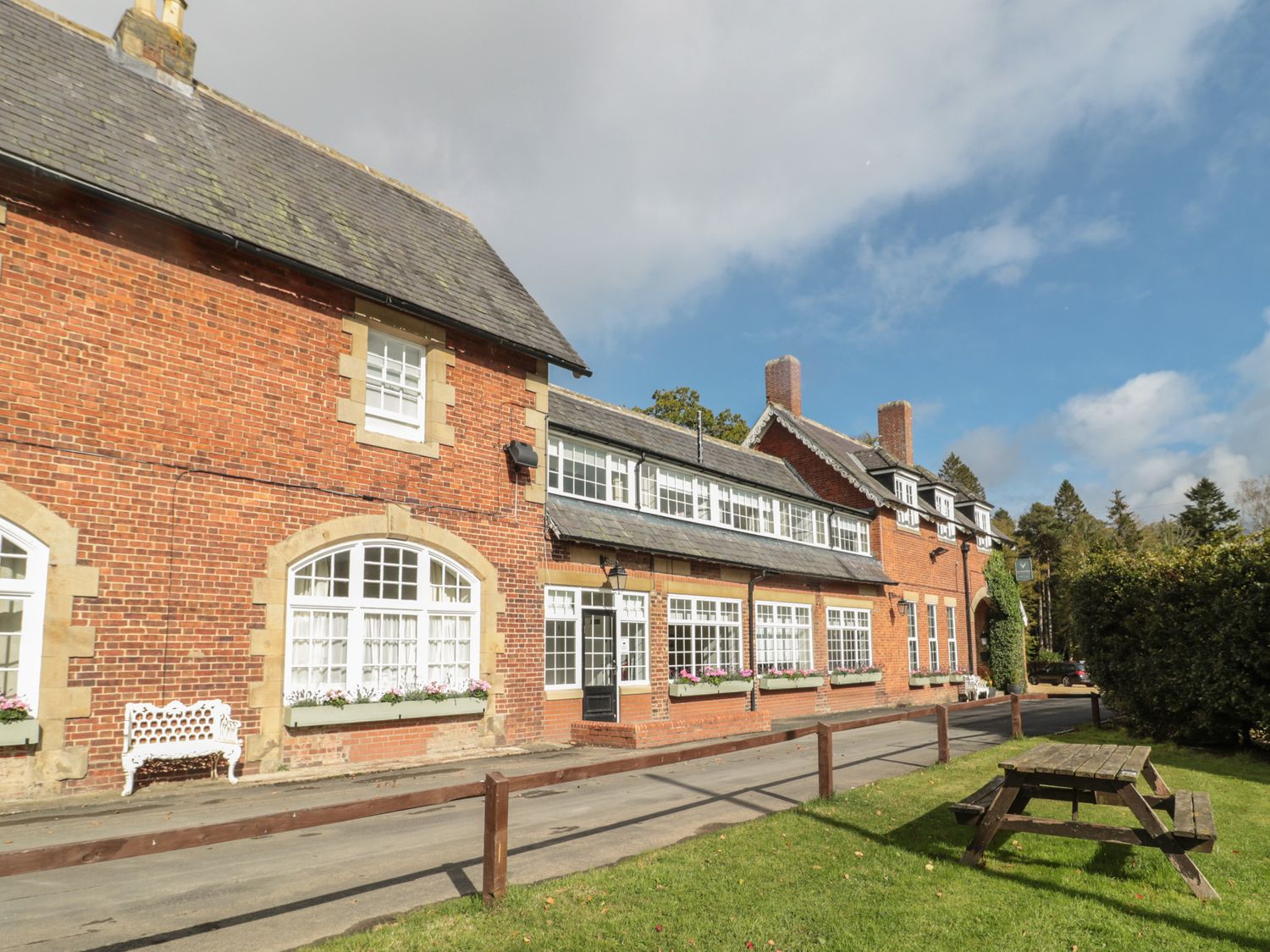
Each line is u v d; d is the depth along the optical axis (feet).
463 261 45.83
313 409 34.24
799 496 73.56
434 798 15.93
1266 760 38.73
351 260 36.73
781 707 65.92
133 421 28.86
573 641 47.14
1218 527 201.46
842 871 19.33
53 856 11.18
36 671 26.18
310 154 42.57
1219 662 39.83
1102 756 21.62
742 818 25.36
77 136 29.40
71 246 27.96
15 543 26.22
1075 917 16.63
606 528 49.96
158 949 14.78
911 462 103.45
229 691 30.50
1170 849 18.30
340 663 34.60
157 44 36.81
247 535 31.58
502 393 42.60
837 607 75.46
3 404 26.00
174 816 24.43
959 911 16.84
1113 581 47.57
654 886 18.03
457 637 39.40
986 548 113.39
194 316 30.89
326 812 14.12
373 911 16.78
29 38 32.04
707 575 59.31
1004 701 44.93
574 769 18.63
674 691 54.13
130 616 28.14
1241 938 15.70
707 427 126.82
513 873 19.26
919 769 34.19
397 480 37.06
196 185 32.37
